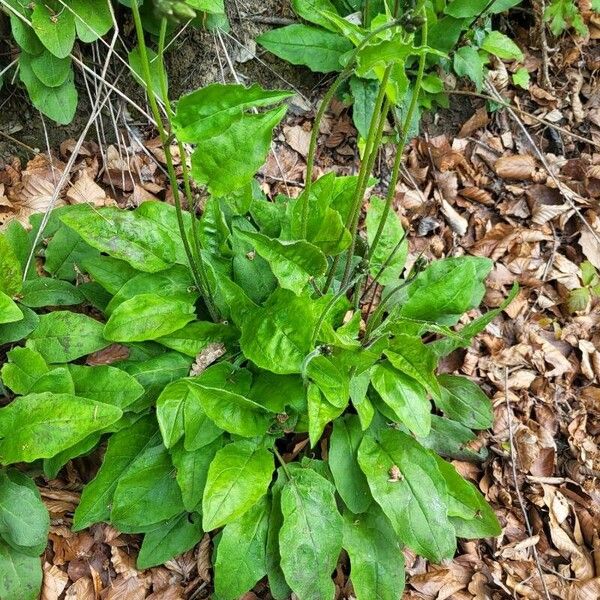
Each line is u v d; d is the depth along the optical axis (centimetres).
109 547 70
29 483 66
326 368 64
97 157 86
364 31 55
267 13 90
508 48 94
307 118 94
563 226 95
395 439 70
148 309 68
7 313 64
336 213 61
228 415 64
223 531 65
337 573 73
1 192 82
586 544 78
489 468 80
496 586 74
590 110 102
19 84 82
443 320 74
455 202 95
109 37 83
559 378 86
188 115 51
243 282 73
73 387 64
